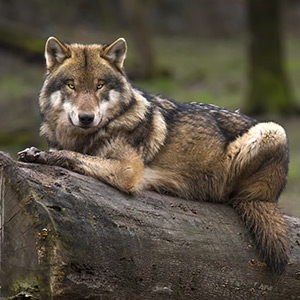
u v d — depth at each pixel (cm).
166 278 846
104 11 5744
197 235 900
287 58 4791
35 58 4200
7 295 791
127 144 975
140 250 823
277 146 1036
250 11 3372
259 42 3350
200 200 1062
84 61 972
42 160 852
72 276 748
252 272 923
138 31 4225
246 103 3384
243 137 1055
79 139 993
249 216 979
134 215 847
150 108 1027
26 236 758
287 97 3328
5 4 5316
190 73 4447
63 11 5612
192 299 874
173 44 5503
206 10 6116
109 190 869
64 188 787
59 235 745
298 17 6141
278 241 941
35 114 3011
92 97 951
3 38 4166
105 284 782
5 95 3281
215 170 1055
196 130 1051
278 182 1050
